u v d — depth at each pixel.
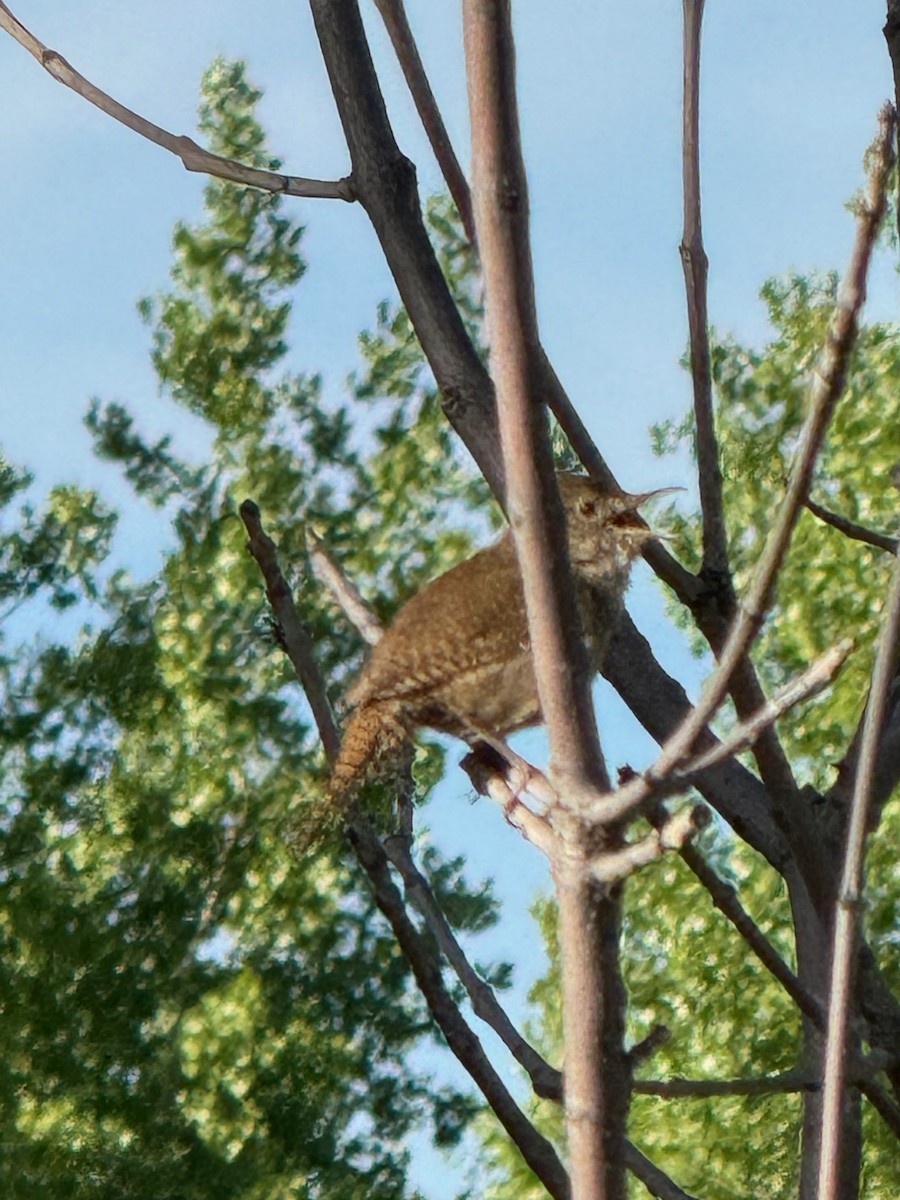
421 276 8.33
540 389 4.31
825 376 3.84
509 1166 22.73
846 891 4.53
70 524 23.97
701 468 7.60
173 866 23.09
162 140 8.01
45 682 23.52
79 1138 21.70
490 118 4.17
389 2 7.96
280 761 23.41
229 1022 22.08
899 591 4.33
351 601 8.36
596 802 4.46
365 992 23.28
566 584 4.41
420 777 21.50
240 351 24.47
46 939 22.23
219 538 23.56
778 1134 21.81
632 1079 4.62
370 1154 22.94
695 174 7.39
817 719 22.14
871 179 3.67
